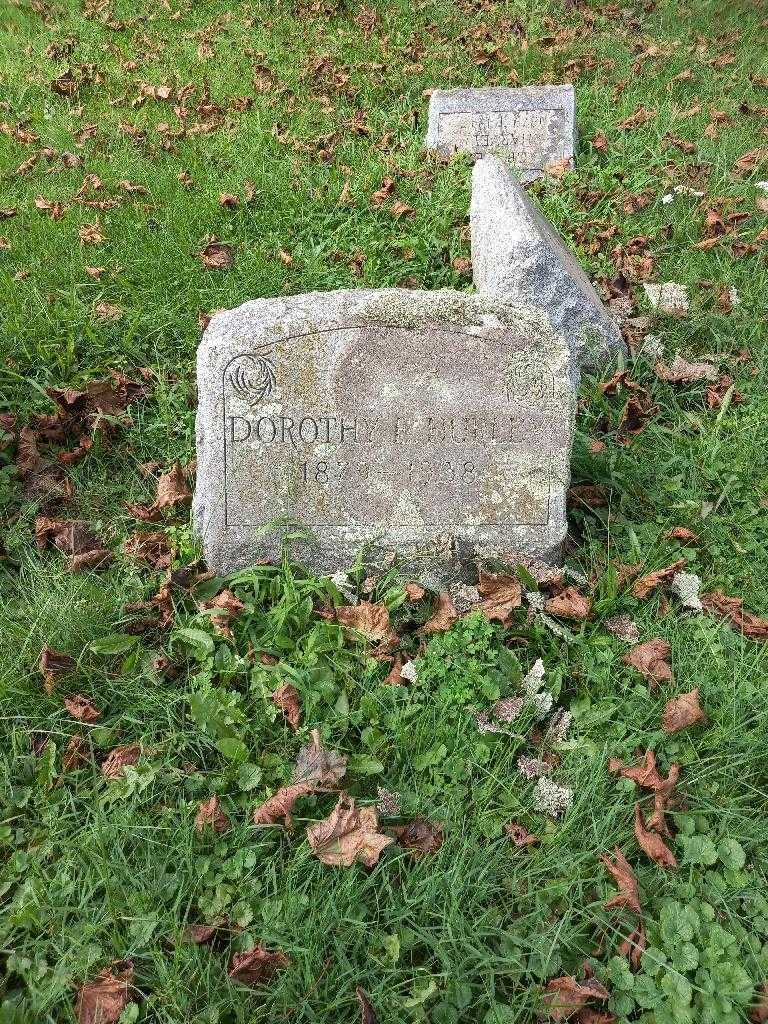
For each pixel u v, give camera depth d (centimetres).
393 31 320
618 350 166
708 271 201
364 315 123
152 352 176
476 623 121
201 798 105
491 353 125
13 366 165
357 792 106
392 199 220
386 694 115
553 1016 87
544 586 129
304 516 129
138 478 153
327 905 93
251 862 97
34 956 90
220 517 128
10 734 109
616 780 107
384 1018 86
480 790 106
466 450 128
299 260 202
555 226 213
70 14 309
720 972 90
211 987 88
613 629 125
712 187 231
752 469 152
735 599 129
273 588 127
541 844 102
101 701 115
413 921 94
